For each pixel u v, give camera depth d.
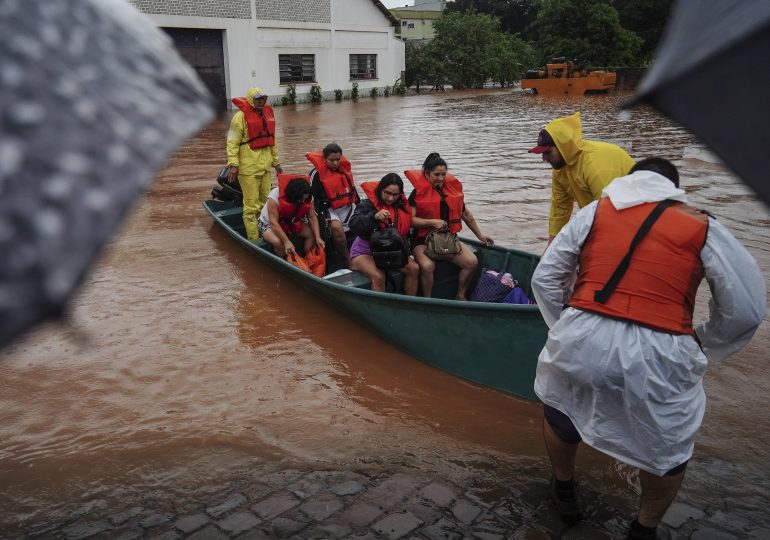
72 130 0.73
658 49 1.39
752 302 2.72
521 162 13.14
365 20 31.42
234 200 8.86
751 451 3.72
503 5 61.91
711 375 4.54
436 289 5.86
